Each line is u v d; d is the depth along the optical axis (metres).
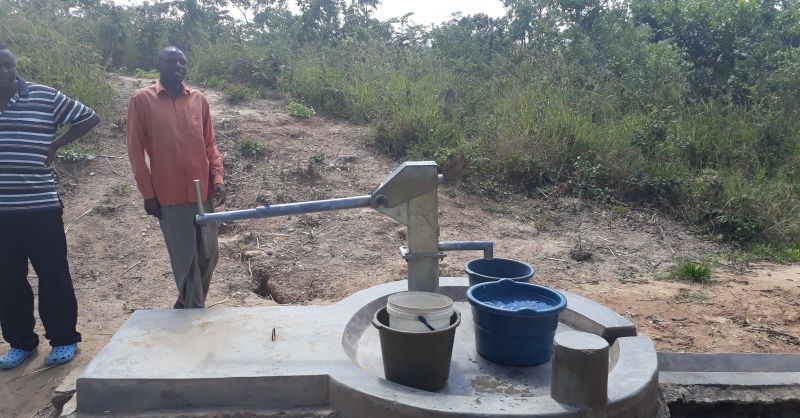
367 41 12.35
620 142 8.16
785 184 7.81
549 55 10.46
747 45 10.43
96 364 3.04
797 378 3.50
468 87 9.65
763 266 6.24
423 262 3.56
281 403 2.98
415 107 8.45
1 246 3.63
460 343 3.58
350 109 9.02
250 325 3.52
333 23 14.16
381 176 7.38
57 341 3.92
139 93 3.68
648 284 5.65
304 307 3.80
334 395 2.94
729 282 5.71
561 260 6.12
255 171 7.18
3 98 3.57
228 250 5.79
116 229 5.96
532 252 6.24
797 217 7.17
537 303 3.38
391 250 6.00
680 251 6.55
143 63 12.86
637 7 12.08
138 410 2.95
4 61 3.46
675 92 9.43
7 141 3.53
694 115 9.01
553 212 7.20
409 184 3.44
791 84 9.60
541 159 7.89
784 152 8.59
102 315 4.66
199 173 3.78
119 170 6.95
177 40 13.15
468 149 7.64
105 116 7.92
